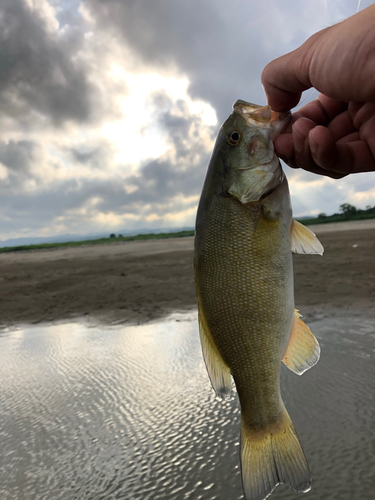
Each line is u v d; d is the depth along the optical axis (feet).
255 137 0.93
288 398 1.90
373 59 0.69
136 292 4.99
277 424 0.90
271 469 0.88
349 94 0.76
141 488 1.42
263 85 0.97
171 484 1.42
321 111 1.06
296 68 0.85
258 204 0.92
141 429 1.78
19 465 1.59
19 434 1.82
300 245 0.94
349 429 1.61
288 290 0.91
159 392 2.12
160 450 1.62
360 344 2.47
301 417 1.73
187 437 1.69
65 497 1.41
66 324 3.73
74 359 2.73
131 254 11.08
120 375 2.38
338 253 6.78
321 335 2.71
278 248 0.91
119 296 4.83
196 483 1.41
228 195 0.93
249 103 0.98
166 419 1.85
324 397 1.87
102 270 7.61
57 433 1.81
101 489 1.43
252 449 0.90
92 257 11.23
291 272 0.93
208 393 2.06
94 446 1.69
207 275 0.93
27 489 1.46
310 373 2.14
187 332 3.12
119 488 1.43
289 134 0.94
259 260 0.90
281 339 0.91
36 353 2.92
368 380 1.99
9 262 11.54
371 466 1.39
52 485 1.47
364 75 0.71
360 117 1.00
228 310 0.91
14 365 2.70
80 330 3.48
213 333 0.94
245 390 0.92
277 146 0.94
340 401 1.82
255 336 0.90
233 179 0.93
